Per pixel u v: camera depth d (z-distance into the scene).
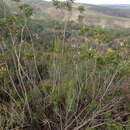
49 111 2.60
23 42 3.36
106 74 2.89
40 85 2.98
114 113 2.58
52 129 2.41
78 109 2.59
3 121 2.20
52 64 3.00
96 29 2.70
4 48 3.18
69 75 2.90
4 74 2.45
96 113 2.22
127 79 3.14
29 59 2.91
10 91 2.54
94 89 2.84
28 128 2.36
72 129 2.33
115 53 2.41
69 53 3.02
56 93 2.53
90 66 3.12
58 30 3.41
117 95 2.89
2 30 3.12
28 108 2.34
